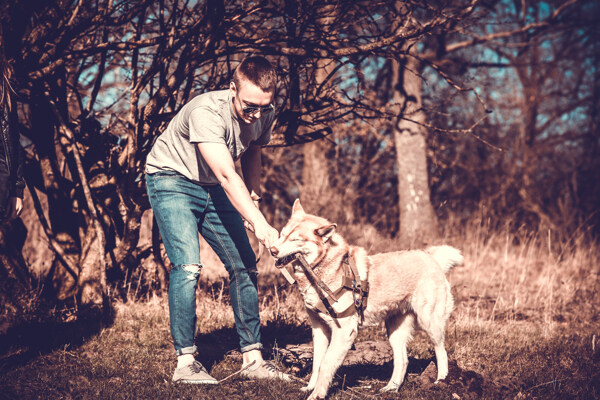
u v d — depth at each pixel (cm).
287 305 627
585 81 1769
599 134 1703
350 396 370
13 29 515
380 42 519
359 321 380
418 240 1034
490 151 1566
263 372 389
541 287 751
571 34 1723
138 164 575
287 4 548
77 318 527
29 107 596
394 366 408
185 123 355
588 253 1084
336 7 545
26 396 330
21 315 506
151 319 539
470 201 1563
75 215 618
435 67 553
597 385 409
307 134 591
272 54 535
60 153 645
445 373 408
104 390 349
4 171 325
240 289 392
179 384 362
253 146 403
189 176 366
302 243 369
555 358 479
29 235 917
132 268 640
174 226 367
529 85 1664
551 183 1667
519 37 1617
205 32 514
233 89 346
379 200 1475
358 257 396
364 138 1399
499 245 1145
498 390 385
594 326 626
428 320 411
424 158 1220
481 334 560
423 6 532
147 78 552
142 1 538
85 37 629
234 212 390
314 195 1220
